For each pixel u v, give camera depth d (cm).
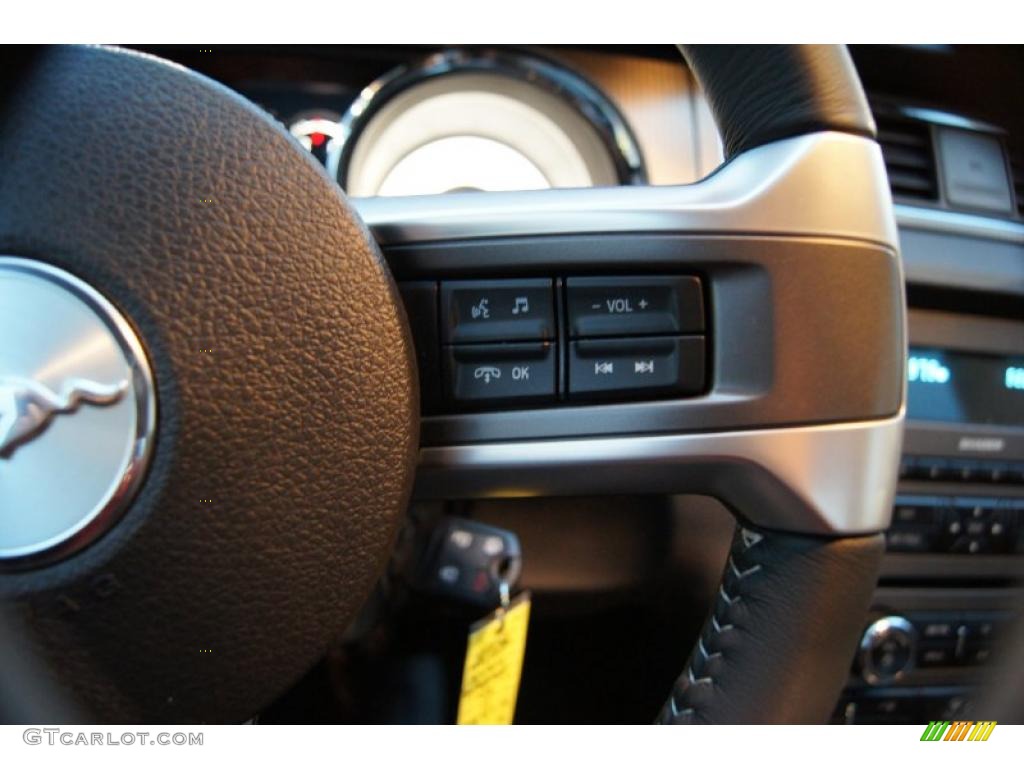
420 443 50
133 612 39
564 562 85
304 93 90
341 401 41
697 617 84
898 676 82
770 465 48
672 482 51
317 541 41
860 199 48
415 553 79
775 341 48
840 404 48
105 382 38
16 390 38
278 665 42
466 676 72
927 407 87
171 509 38
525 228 49
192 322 38
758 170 49
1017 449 87
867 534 49
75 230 38
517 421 50
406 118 94
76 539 38
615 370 49
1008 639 73
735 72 50
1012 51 88
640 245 49
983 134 94
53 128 39
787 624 49
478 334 50
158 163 39
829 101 48
